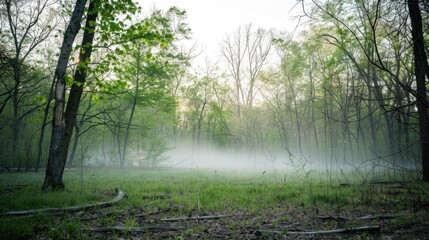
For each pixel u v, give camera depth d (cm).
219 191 1052
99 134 3191
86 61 1134
